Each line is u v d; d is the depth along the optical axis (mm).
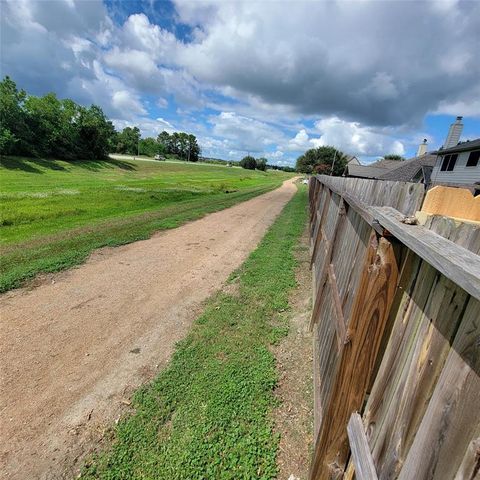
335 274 3152
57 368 3350
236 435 2570
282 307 4891
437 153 20875
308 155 95500
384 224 1326
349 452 1709
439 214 1322
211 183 34938
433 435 937
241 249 8211
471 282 657
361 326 1455
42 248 7023
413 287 1255
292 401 2988
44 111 42938
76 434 2555
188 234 9406
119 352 3670
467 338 846
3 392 2973
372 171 36844
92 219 10766
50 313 4469
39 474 2230
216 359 3547
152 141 112938
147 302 4953
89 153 48875
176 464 2314
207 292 5426
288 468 2344
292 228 11445
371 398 1506
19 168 31484
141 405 2854
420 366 1104
